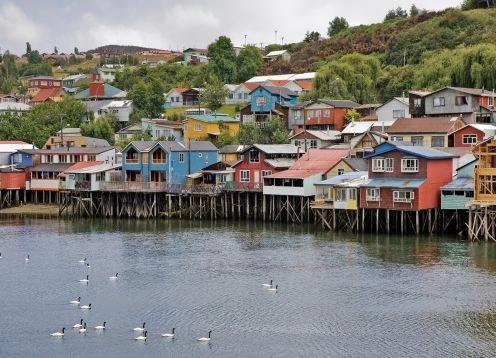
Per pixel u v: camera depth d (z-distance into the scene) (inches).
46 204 5083.7
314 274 2824.8
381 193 3624.5
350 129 5017.2
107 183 4557.1
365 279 2723.9
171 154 4645.7
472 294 2493.8
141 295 2573.8
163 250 3371.1
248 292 2588.6
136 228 4084.6
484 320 2228.1
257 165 4365.2
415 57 7347.4
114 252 3344.0
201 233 3843.5
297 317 2295.8
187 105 7485.2
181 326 2224.4
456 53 6067.9
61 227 4178.2
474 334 2111.2
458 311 2316.7
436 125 4488.2
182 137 6008.9
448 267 2874.0
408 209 3550.7
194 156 4722.0
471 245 3289.9
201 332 2167.8
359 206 3698.3
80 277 2849.4
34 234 3912.4
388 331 2150.6
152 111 7209.6
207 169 4559.5
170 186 4419.3
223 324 2239.2
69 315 2343.8
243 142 5349.4
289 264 3009.4
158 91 7352.4
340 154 4325.8
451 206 3550.7
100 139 5920.3
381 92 6604.3
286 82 7214.6
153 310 2389.3
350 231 3742.6
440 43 7367.1
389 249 3250.5
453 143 4399.6
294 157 4473.4
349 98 6181.1
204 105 7283.5
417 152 3607.3
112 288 2674.7
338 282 2691.9
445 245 3302.2
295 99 6382.9
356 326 2199.8
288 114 5851.4
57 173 5029.5
